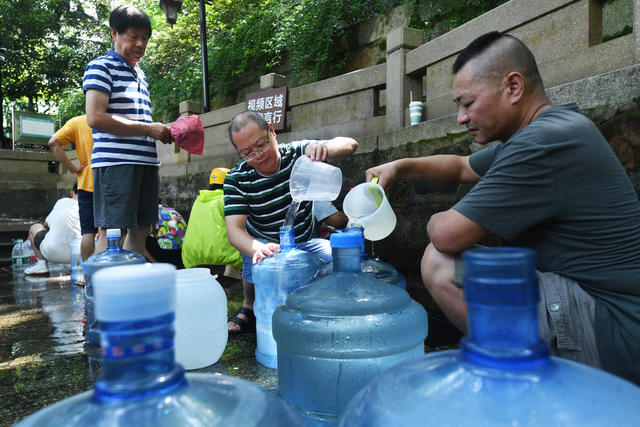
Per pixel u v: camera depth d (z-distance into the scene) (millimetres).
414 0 5367
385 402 637
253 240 2188
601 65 2361
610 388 587
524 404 548
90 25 14656
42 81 14562
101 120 2680
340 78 4480
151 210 3102
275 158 2289
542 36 2707
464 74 1510
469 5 4961
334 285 1332
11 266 6281
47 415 602
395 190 3461
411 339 1290
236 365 1975
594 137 1328
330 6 6059
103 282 554
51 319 3000
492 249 627
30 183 8516
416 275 3289
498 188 1373
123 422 545
